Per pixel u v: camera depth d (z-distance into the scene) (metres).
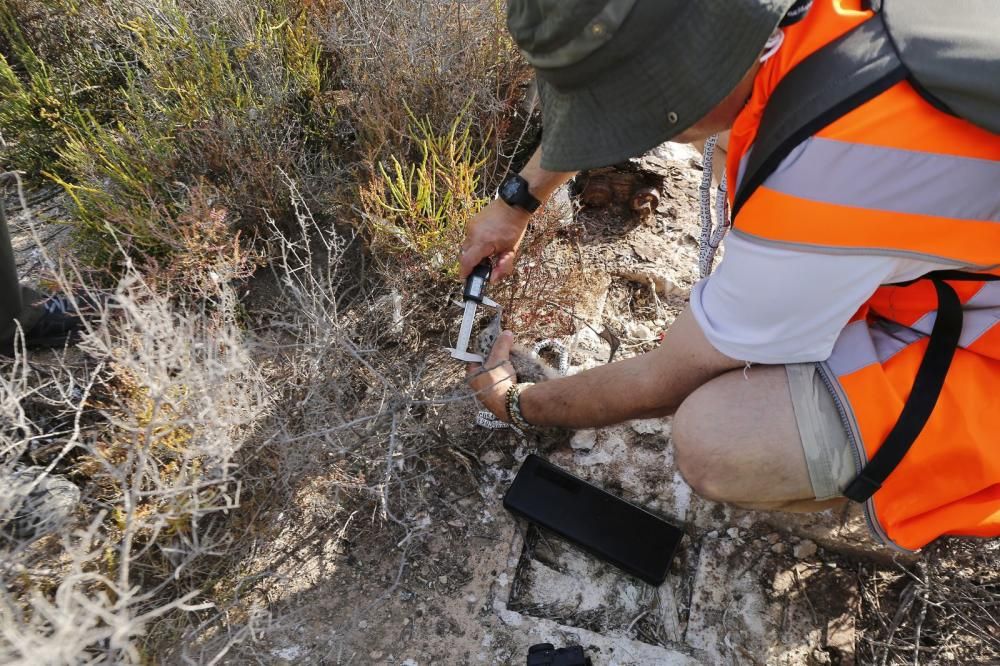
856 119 1.21
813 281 1.34
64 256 2.23
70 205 2.41
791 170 1.26
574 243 2.44
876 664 1.73
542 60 1.29
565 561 1.87
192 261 1.99
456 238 2.13
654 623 1.78
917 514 1.52
